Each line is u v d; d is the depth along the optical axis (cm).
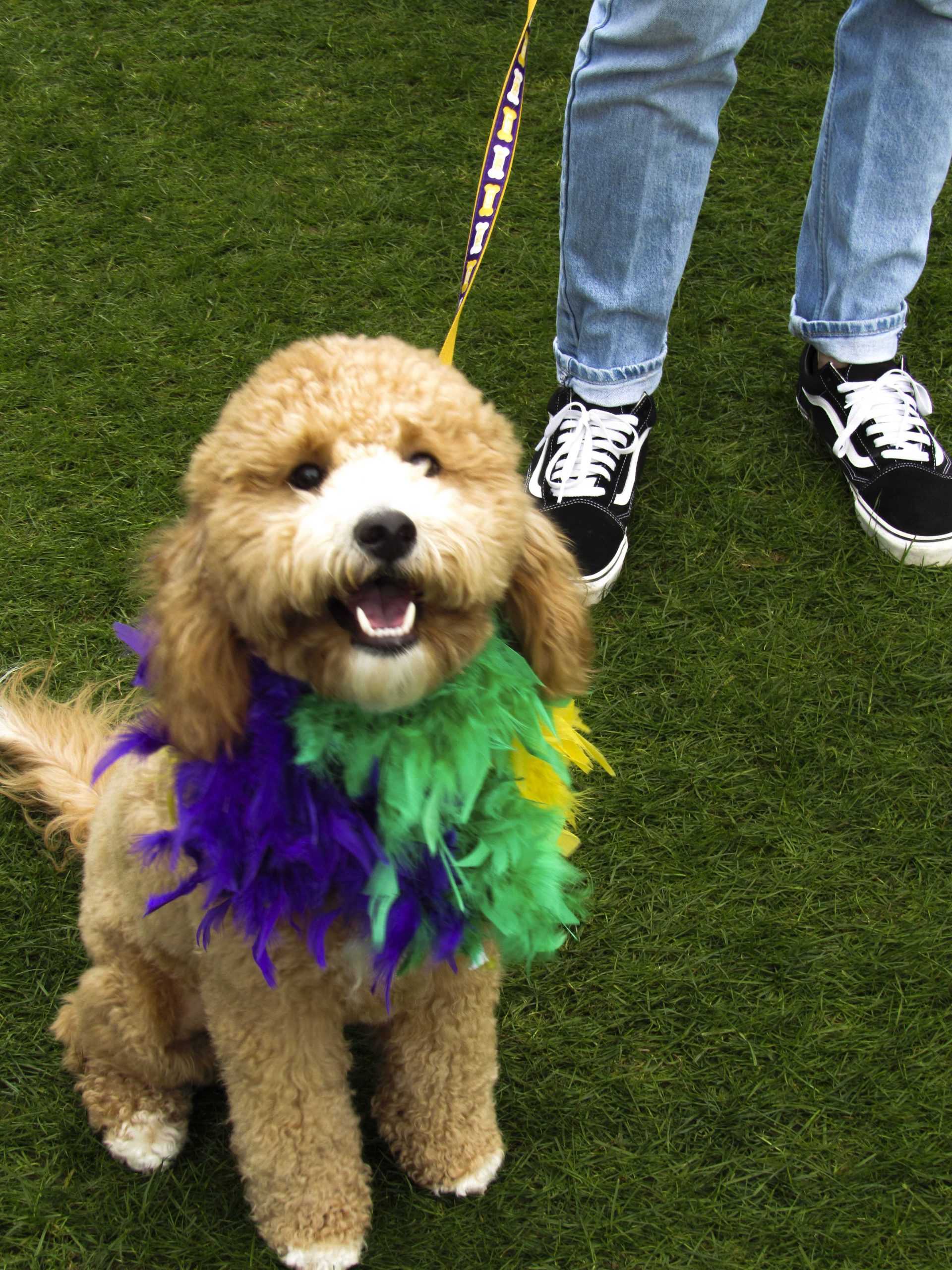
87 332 387
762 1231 215
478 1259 213
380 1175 225
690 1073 237
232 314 394
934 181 322
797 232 429
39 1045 241
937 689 299
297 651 174
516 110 238
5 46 503
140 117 471
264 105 478
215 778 179
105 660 304
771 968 252
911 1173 222
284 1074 194
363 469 168
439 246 420
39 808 271
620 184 299
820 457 356
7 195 435
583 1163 225
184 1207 219
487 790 189
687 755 288
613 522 322
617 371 327
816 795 280
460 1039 207
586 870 267
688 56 279
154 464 347
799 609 317
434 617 176
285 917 177
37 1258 212
